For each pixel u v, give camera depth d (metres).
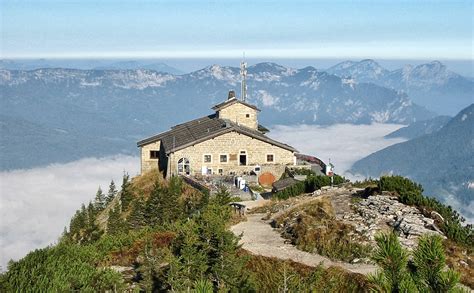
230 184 63.25
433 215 32.12
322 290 21.91
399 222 30.69
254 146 70.75
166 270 23.42
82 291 20.81
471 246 28.64
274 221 36.06
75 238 60.62
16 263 22.75
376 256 9.62
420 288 9.08
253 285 22.12
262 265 25.12
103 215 72.75
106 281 22.42
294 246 30.09
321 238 29.53
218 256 22.58
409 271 9.41
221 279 21.95
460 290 8.96
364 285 22.36
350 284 22.72
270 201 49.62
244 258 23.66
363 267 26.12
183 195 60.47
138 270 24.22
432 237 9.70
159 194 52.81
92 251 27.48
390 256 9.45
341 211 35.19
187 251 22.53
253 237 32.50
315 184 49.44
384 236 9.76
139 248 29.00
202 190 56.88
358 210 34.53
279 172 70.25
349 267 26.19
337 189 44.56
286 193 50.53
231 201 47.88
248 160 70.75
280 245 30.28
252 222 37.25
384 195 37.34
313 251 28.86
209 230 23.16
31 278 20.89
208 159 69.94
